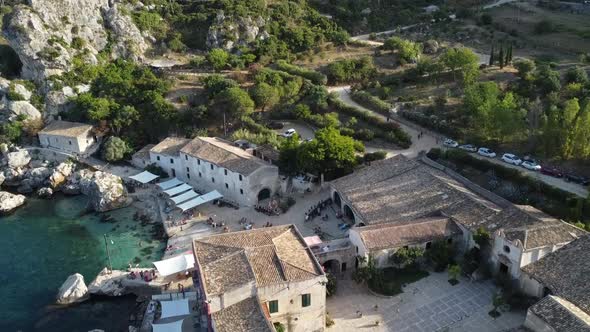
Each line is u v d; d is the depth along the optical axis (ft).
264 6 552.82
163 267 253.85
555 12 597.11
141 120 429.79
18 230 324.80
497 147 340.59
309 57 493.36
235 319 190.29
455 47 479.00
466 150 343.26
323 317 211.41
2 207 346.95
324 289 206.90
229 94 406.21
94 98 443.32
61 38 470.39
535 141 332.80
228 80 434.30
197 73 487.61
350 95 437.58
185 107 437.99
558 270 209.46
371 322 216.54
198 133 405.59
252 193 326.24
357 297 232.53
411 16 583.99
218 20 528.22
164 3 571.69
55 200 364.99
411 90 429.79
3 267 286.05
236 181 329.93
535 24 540.11
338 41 515.50
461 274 240.94
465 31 532.32
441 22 567.18
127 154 403.75
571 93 363.35
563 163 311.27
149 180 360.69
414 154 348.38
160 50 530.68
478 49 487.20
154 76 469.98
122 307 249.55
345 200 295.28
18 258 294.46
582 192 280.72
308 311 208.85
